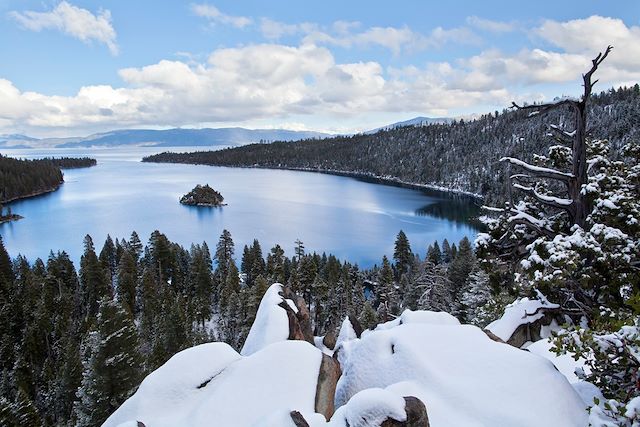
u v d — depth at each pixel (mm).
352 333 14664
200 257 94625
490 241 14328
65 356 52906
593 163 13742
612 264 10141
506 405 6414
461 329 8414
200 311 78562
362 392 5957
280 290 16156
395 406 5648
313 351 8938
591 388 7297
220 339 75750
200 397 7926
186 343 56781
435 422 6215
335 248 133750
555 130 13688
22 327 71500
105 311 26953
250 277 96500
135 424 6699
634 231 10898
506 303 15266
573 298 11594
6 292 76250
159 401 7879
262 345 12164
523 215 13570
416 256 100312
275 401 7547
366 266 116188
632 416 5141
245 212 196500
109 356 26766
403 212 192750
